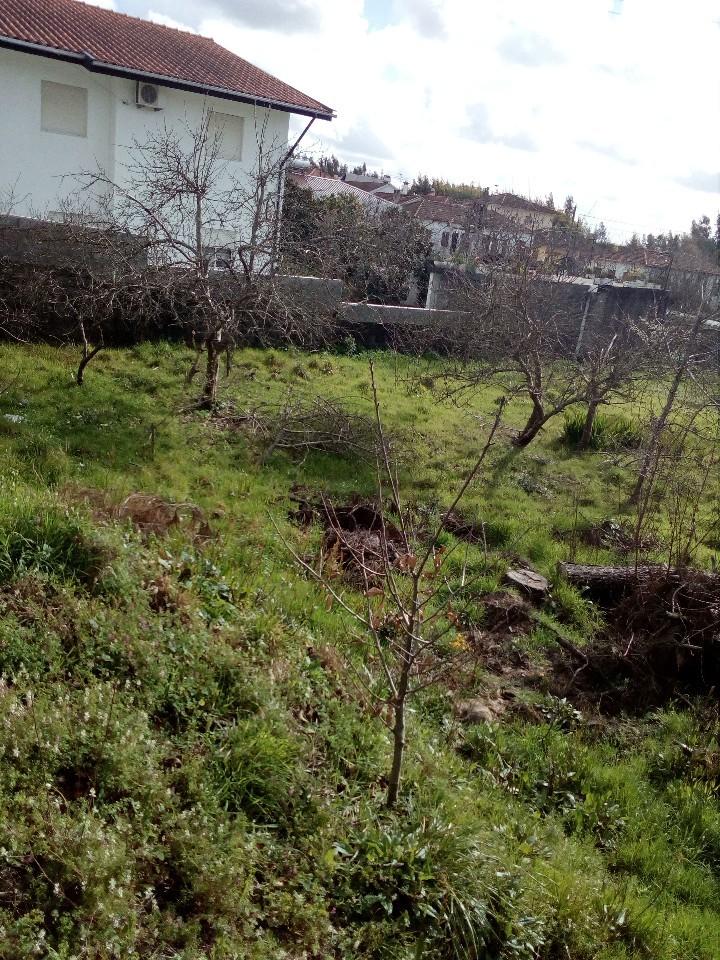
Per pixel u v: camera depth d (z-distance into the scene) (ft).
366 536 26.61
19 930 8.99
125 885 10.13
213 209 48.16
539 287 51.21
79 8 74.23
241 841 11.68
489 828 14.80
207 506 27.40
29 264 45.75
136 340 48.70
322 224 58.13
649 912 14.58
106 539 16.69
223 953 10.14
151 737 12.83
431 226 114.52
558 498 37.55
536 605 25.91
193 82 67.10
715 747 20.63
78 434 31.99
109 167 68.95
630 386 47.65
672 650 23.67
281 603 19.92
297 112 73.10
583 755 19.04
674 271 89.25
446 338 61.16
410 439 41.52
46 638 13.64
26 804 10.48
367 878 12.25
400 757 13.85
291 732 14.40
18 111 64.08
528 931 12.44
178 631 15.57
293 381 47.91
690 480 38.06
